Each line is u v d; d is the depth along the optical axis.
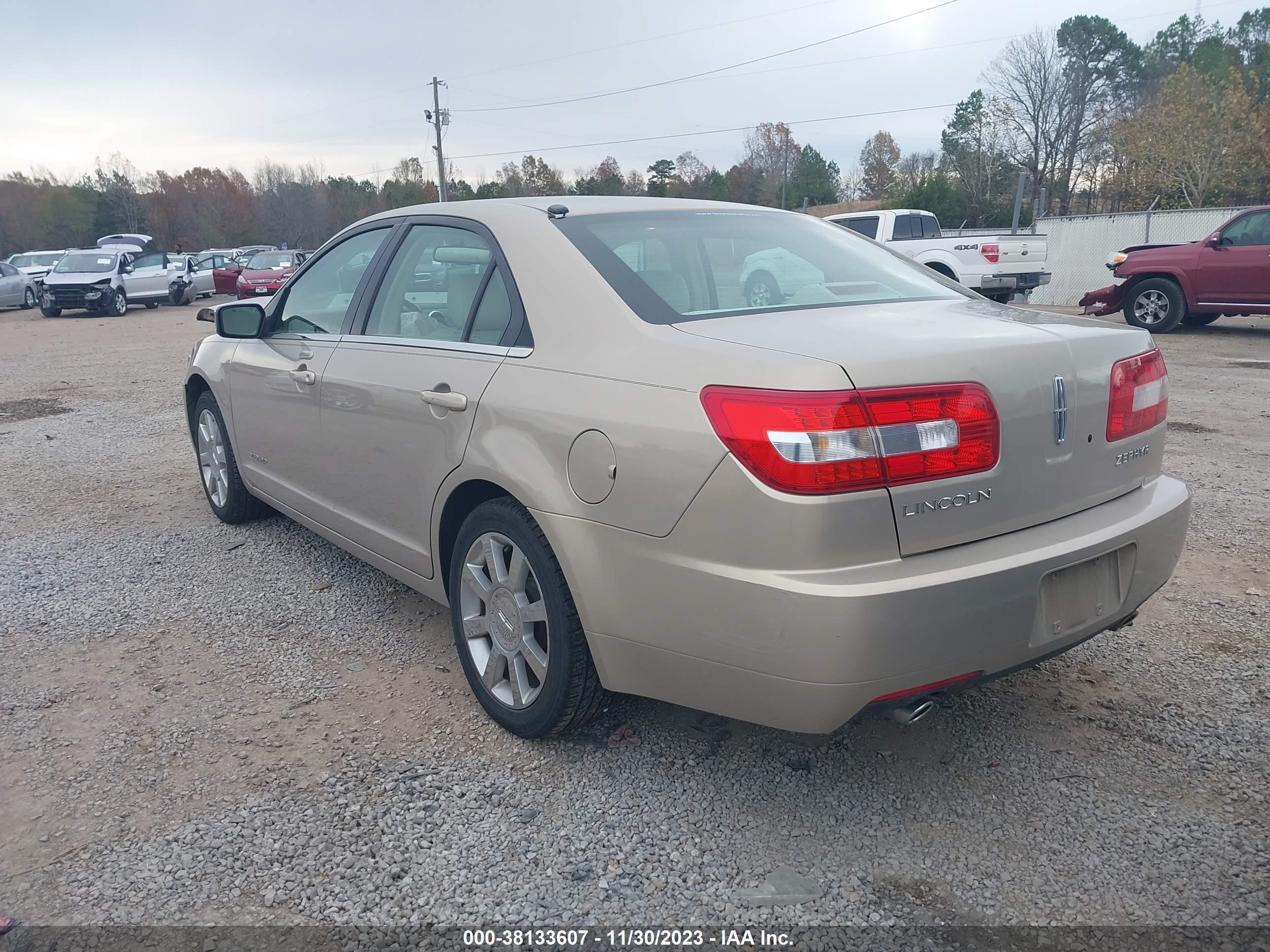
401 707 3.20
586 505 2.53
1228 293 12.90
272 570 4.49
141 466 6.67
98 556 4.70
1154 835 2.49
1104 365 2.62
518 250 3.02
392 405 3.29
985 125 58.34
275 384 4.17
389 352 3.42
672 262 2.95
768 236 3.35
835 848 2.46
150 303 26.23
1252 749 2.87
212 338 5.17
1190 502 2.93
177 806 2.65
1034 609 2.38
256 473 4.61
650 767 2.83
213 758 2.89
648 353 2.49
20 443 7.50
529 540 2.73
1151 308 13.63
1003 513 2.36
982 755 2.87
